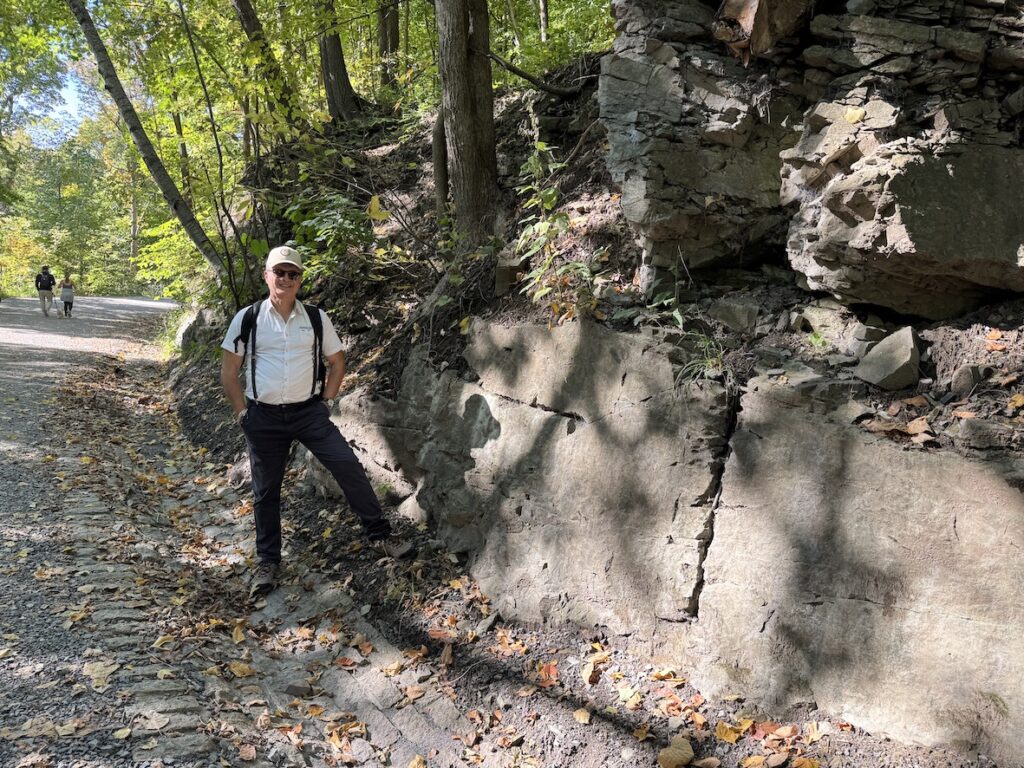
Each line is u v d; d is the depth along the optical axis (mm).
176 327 12625
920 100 3236
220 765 2555
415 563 4016
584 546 3424
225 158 10430
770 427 2926
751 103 3641
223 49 8016
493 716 3068
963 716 2383
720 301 3607
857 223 3053
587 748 2807
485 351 4215
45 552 4152
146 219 20141
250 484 5531
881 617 2576
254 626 3840
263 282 7484
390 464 4715
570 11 7887
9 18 9234
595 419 3494
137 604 3701
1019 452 2471
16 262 34562
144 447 6918
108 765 2432
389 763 2895
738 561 2928
